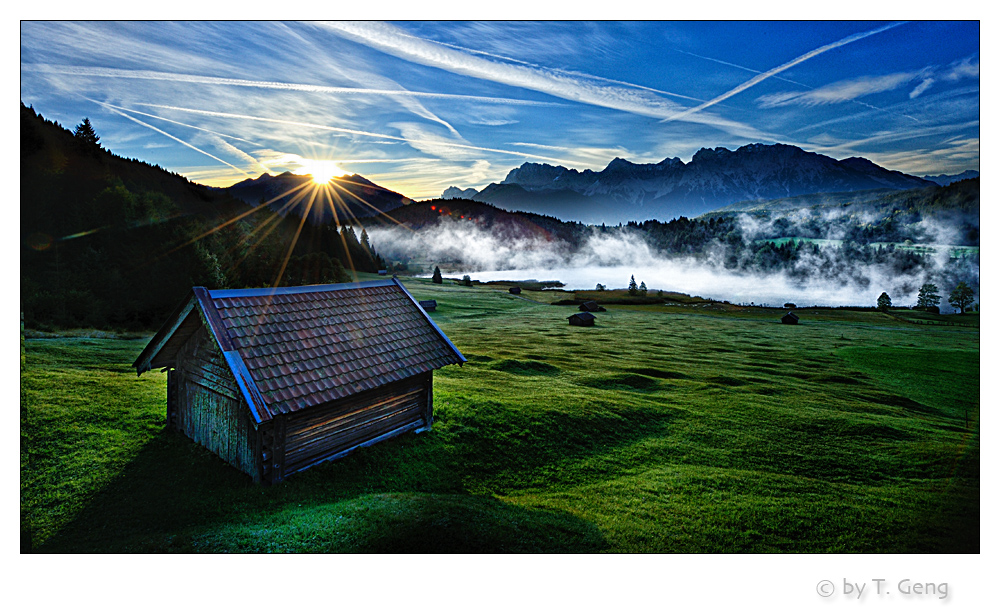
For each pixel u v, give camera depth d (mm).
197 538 11203
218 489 13812
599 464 20703
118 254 74500
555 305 128500
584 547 12930
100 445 15688
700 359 52250
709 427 26922
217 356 15008
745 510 16547
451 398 25047
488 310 106562
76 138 124812
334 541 11320
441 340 20469
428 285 168375
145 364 16562
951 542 14516
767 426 27422
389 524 12227
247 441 14305
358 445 17141
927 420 30844
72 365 26406
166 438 16562
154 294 68625
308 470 15234
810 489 19078
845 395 37031
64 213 79562
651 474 20000
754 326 91062
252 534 11352
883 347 62719
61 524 11867
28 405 17703
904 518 16281
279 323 16141
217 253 93500
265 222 162375
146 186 138250
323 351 16469
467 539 12156
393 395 18547
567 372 40656
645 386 37438
